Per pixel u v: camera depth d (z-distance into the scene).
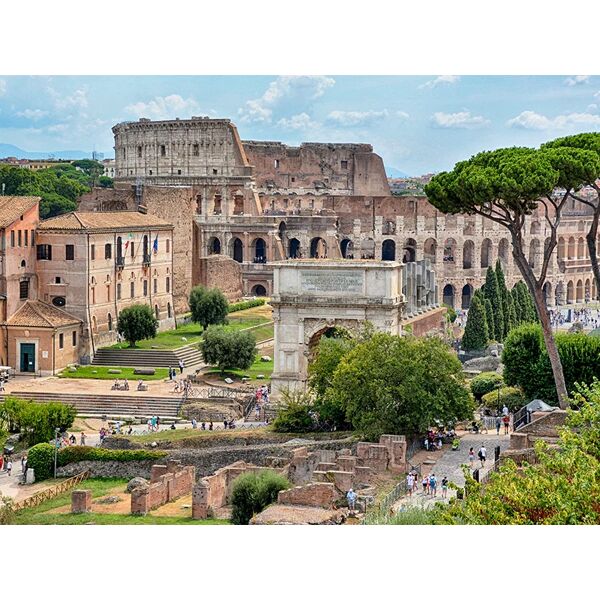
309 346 134.38
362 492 92.56
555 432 98.44
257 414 133.88
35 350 158.38
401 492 93.75
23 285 164.00
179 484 103.19
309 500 87.94
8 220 160.38
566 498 60.59
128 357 165.62
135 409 138.75
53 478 112.56
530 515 61.72
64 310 166.12
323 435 113.56
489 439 112.62
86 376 157.00
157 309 189.75
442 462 103.50
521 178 107.25
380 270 131.75
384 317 131.50
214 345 154.50
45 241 167.00
